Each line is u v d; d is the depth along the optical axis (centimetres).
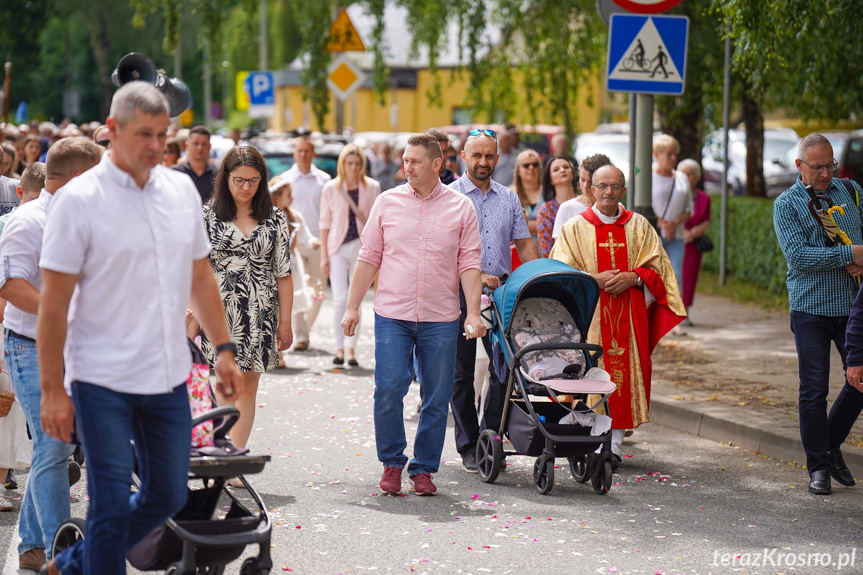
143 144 678
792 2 1539
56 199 685
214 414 740
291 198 1966
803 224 1183
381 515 1067
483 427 1248
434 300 1143
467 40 3120
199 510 790
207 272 744
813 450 1179
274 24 10612
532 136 3362
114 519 693
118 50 10138
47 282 677
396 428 1150
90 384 688
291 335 1148
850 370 1122
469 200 1166
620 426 1262
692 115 3009
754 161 3241
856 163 4309
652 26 1555
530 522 1051
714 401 1516
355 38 3369
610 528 1034
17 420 1067
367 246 1163
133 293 689
